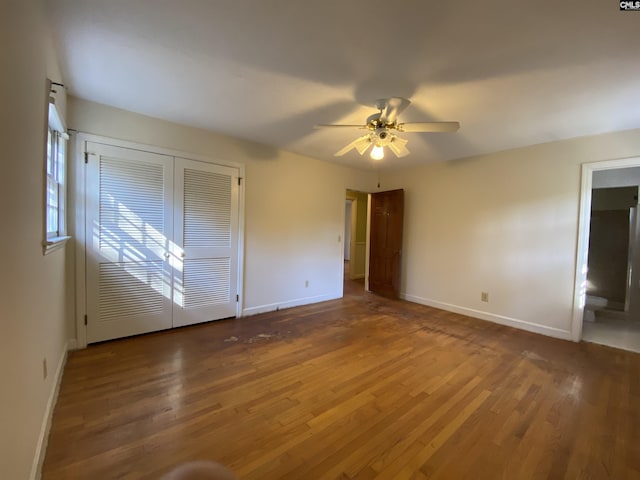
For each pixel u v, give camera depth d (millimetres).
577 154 3230
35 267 1424
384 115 2574
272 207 4016
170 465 1438
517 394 2154
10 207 1041
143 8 1506
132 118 2865
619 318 4215
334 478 1398
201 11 1518
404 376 2381
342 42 1737
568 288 3287
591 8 1402
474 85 2154
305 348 2875
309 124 3059
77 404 1892
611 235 4895
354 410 1924
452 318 3975
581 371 2521
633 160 2912
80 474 1371
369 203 5480
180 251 3252
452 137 3291
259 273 3953
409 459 1528
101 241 2771
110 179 2787
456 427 1783
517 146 3602
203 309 3475
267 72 2094
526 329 3576
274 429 1722
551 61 1844
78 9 1518
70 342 2660
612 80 2039
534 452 1596
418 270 4754
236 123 3092
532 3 1383
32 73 1324
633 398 2125
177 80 2240
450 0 1387
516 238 3676
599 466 1507
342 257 5008
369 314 4078
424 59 1868
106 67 2074
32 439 1322
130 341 2904
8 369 1015
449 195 4363
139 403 1923
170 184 3135
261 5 1462
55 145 2314
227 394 2059
